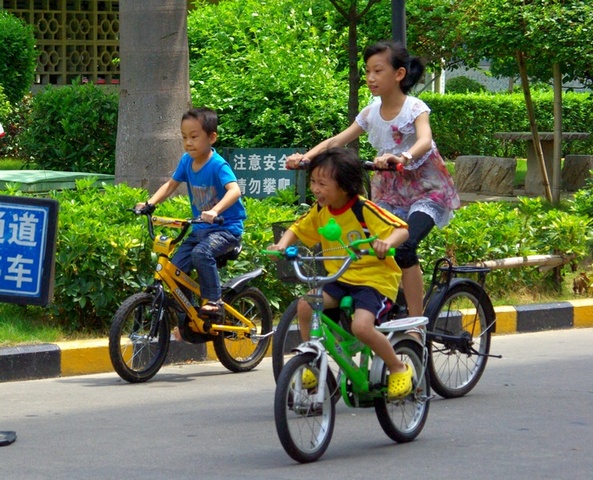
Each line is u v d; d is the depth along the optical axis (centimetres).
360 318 691
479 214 1304
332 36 1694
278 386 667
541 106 2908
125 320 940
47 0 2544
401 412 749
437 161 835
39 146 1565
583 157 2275
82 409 854
